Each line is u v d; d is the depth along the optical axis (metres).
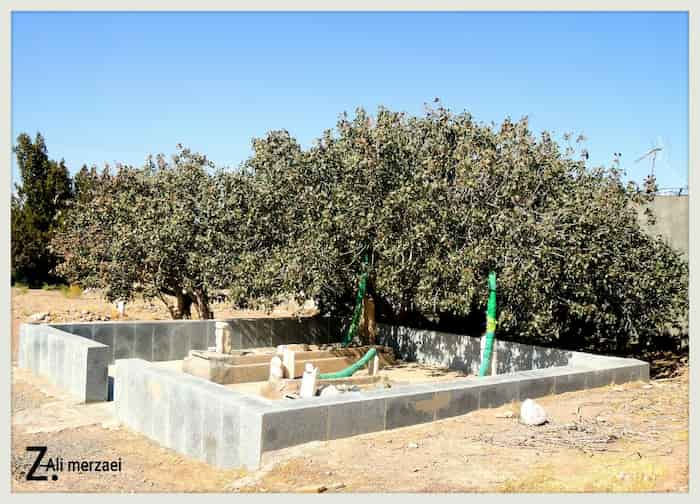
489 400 9.69
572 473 7.07
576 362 12.80
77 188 35.12
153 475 7.82
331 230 13.38
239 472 7.60
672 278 14.05
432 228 11.76
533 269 11.46
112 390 12.70
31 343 14.20
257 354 14.37
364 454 7.68
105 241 19.86
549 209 12.10
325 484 6.82
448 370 15.60
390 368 15.72
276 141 14.53
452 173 12.88
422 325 18.67
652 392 11.06
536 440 8.25
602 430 8.70
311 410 7.90
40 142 35.41
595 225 11.95
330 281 14.51
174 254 17.97
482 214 11.46
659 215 16.83
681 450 7.82
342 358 14.80
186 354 16.14
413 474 7.06
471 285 11.69
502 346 14.71
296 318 18.03
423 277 12.44
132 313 25.47
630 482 6.68
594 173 13.19
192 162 18.52
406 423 8.74
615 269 12.52
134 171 19.83
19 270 34.09
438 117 13.45
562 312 14.20
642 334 14.92
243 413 7.72
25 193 34.84
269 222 14.80
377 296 17.50
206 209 16.94
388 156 13.09
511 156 12.06
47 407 11.21
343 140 13.70
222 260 16.36
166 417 9.12
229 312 26.36
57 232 23.86
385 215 12.34
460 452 7.79
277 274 13.96
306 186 13.95
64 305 26.11
